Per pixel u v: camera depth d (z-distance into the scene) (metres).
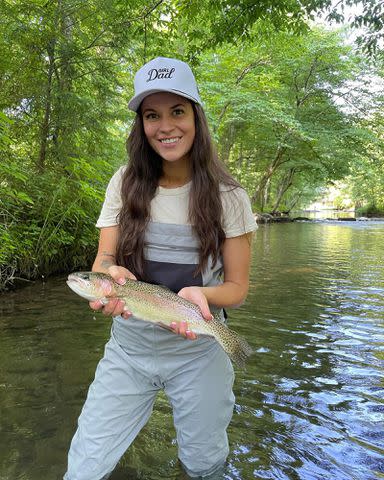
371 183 37.53
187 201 2.00
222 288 2.00
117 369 2.07
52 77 8.63
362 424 2.94
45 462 2.45
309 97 24.69
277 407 3.13
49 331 4.49
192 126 1.94
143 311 1.87
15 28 7.57
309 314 5.57
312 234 18.89
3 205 6.23
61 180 7.06
